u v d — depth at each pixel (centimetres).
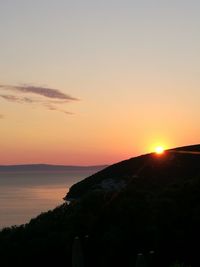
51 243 3788
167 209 4066
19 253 3791
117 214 4094
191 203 4153
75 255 2308
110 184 9012
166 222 3838
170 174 8350
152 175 8469
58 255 3706
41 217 4562
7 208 12475
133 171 9475
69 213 4388
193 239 3566
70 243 3712
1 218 10194
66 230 3984
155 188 6100
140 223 3894
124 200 4359
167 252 3506
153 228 3722
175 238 3591
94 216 4106
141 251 3509
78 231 3903
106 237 3691
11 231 4278
